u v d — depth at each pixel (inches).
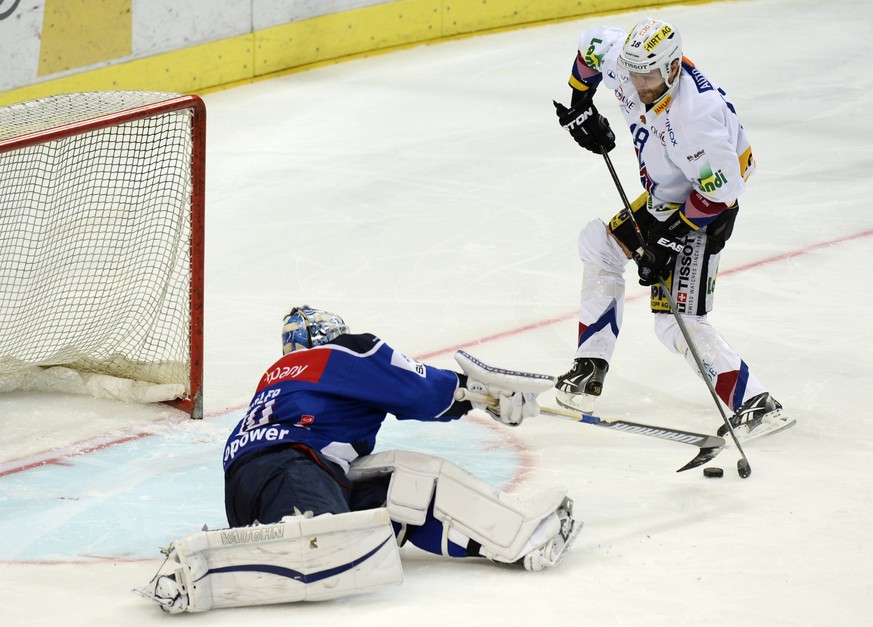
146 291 781.9
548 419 709.3
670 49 607.5
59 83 1476.4
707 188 618.5
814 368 755.4
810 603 437.7
